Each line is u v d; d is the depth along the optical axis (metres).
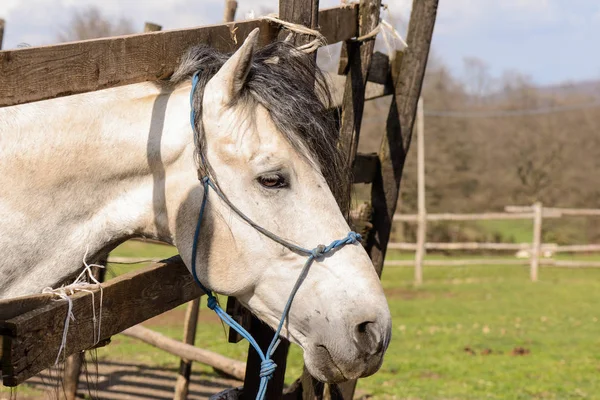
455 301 13.55
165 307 2.58
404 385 7.18
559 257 23.42
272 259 2.31
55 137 2.37
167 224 2.41
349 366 2.21
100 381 6.70
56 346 1.87
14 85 1.97
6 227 2.30
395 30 3.75
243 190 2.31
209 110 2.33
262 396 2.36
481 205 27.16
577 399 6.80
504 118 28.92
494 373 7.84
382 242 4.32
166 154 2.38
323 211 2.31
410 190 26.05
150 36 2.49
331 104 2.57
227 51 2.92
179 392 5.88
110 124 2.42
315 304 2.26
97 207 2.42
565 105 31.31
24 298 1.84
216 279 2.37
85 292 2.07
